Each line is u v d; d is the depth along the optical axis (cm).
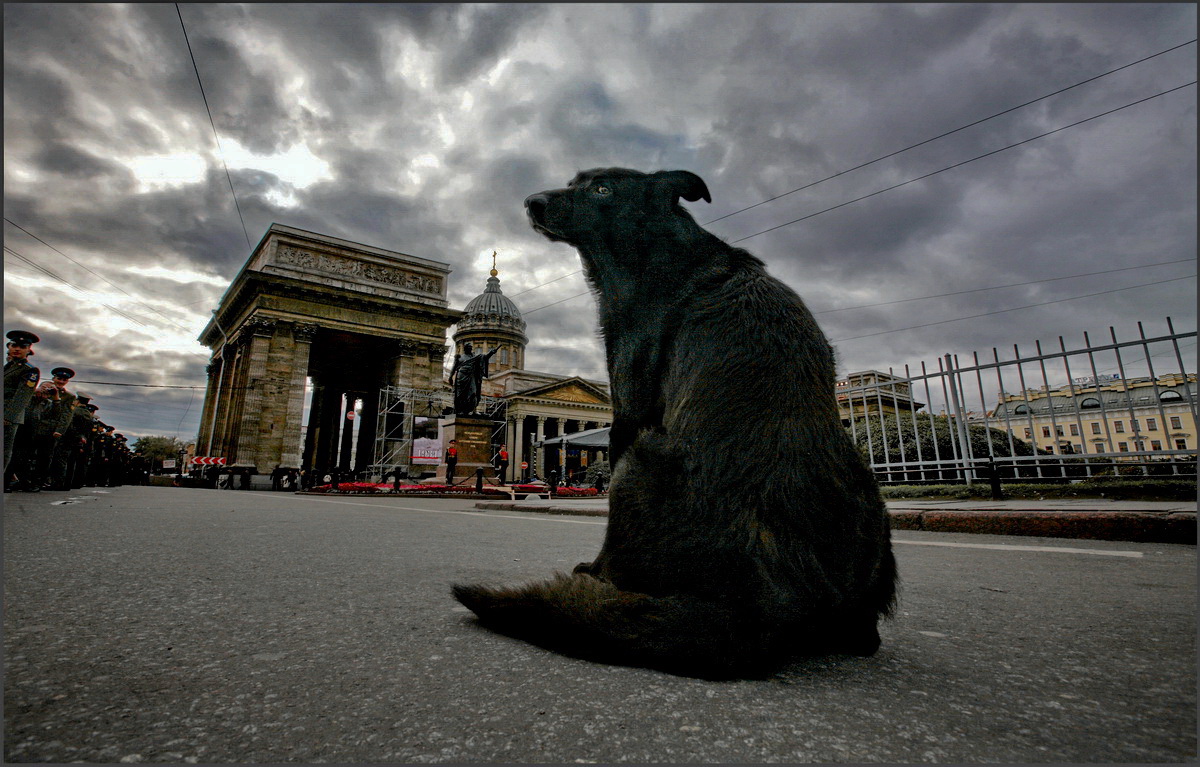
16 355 875
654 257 176
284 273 4394
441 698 123
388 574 291
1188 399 683
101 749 95
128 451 2822
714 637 133
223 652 153
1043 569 337
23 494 952
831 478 138
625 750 100
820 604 135
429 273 5044
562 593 154
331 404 6269
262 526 555
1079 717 117
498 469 2867
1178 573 317
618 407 174
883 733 108
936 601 244
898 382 1012
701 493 136
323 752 97
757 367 143
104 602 209
